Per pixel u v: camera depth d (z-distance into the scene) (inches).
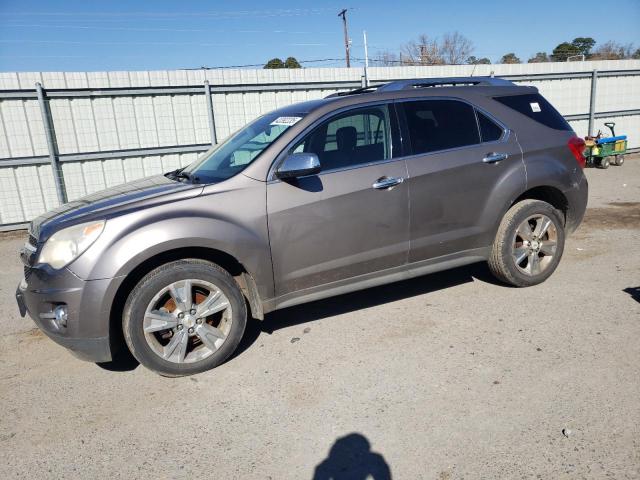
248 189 142.9
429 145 165.5
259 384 134.4
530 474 95.5
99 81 384.8
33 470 106.8
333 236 151.6
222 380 137.9
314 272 151.9
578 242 247.8
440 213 165.6
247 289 150.9
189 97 417.1
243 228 140.8
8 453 112.8
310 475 100.0
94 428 120.3
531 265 184.9
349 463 102.4
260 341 159.6
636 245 236.5
